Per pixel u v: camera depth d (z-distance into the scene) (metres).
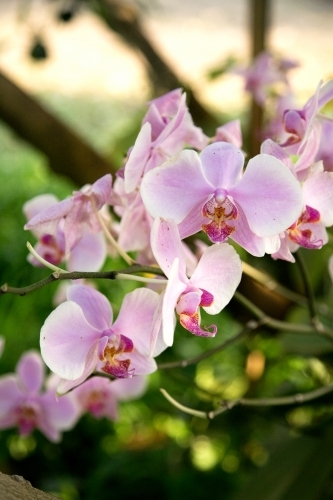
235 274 0.64
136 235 0.74
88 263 0.80
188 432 1.52
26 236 1.88
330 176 0.69
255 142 1.20
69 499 1.46
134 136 1.34
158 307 0.63
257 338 1.39
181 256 0.63
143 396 1.57
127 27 1.39
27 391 1.02
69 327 0.66
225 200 0.64
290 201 0.63
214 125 1.36
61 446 1.54
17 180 2.21
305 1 4.00
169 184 0.64
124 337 0.69
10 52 3.31
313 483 0.98
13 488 0.63
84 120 2.81
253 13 1.27
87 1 1.38
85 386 1.00
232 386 1.54
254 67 1.17
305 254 1.17
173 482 1.38
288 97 0.95
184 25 3.72
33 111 1.21
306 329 0.85
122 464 1.41
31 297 1.81
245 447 1.39
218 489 1.36
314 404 1.07
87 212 0.71
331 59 3.08
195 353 1.63
